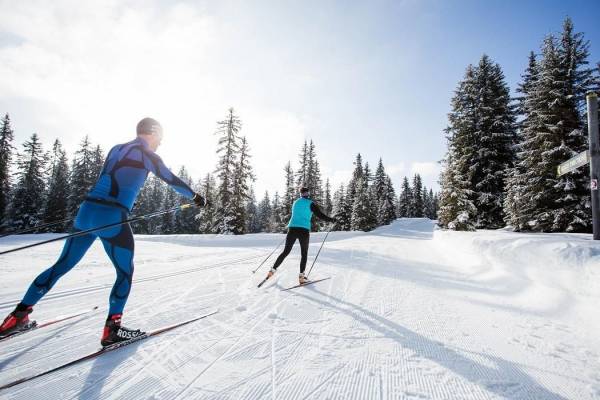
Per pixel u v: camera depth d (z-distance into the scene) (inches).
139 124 111.0
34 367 85.4
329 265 272.1
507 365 94.7
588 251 164.9
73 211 1252.5
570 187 478.9
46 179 1323.8
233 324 122.4
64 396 72.7
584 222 467.8
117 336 98.2
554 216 502.3
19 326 93.1
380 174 2229.3
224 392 76.2
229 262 285.6
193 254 353.1
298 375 85.2
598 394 80.0
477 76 811.4
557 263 170.1
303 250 195.6
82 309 135.8
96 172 1321.4
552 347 108.7
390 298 168.9
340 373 86.9
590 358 100.4
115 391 75.3
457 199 725.9
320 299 162.7
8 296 155.3
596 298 138.1
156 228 1803.6
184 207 120.3
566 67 542.3
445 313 145.4
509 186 623.2
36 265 262.7
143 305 143.6
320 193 1569.9
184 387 77.9
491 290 188.7
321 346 104.4
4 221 1164.5
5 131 1200.2
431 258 337.1
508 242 237.8
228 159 1031.0
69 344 100.3
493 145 751.7
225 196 1031.6
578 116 523.2
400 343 108.9
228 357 94.7
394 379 84.6
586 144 502.3
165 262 286.4
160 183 2081.7
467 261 281.9
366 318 134.4
